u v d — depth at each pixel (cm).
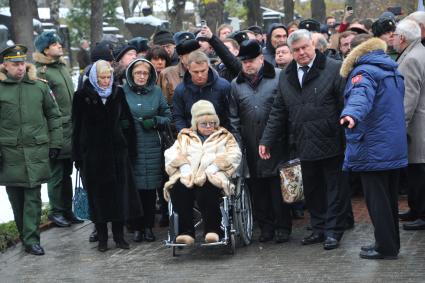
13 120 971
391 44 970
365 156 836
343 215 944
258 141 983
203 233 1030
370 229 1023
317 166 949
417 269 830
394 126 834
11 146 972
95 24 3269
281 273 851
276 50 1124
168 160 947
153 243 1025
